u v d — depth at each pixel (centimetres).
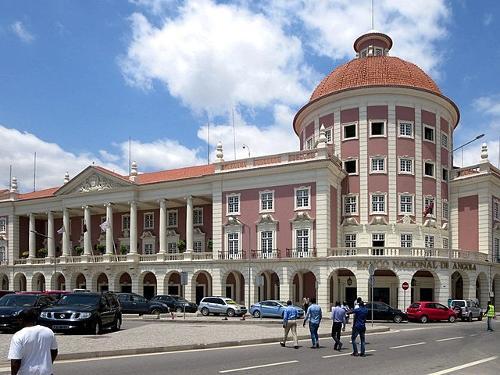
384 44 6234
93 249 6738
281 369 1481
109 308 2612
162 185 5906
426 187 5322
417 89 5325
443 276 4634
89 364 1558
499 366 1584
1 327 2484
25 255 7025
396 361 1689
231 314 4428
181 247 5881
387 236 5097
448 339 2564
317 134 5738
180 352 1903
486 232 5238
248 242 5247
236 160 5431
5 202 7062
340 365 1580
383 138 5281
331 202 5041
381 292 4903
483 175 5262
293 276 4891
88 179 6394
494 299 5447
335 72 6012
